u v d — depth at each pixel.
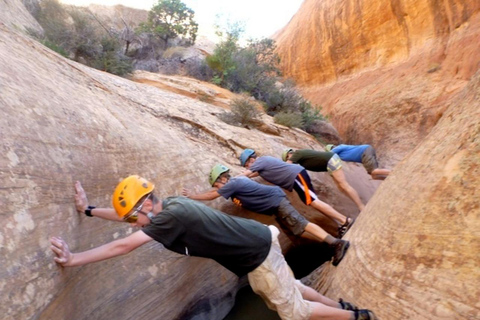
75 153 2.47
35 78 2.67
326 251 6.17
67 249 2.00
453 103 3.65
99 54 9.63
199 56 16.12
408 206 2.93
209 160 5.00
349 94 17.98
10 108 2.04
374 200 3.87
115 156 3.00
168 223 2.23
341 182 5.56
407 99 13.80
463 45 12.96
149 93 6.83
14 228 1.74
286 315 2.60
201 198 4.02
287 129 8.78
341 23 19.62
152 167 3.55
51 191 2.10
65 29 9.90
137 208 2.26
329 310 2.64
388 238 2.95
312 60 22.20
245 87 12.34
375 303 2.70
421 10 15.06
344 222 4.79
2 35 3.13
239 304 4.36
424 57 14.62
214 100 8.70
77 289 2.20
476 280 2.11
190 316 3.50
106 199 2.70
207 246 2.37
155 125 4.49
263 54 18.44
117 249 2.13
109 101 3.91
